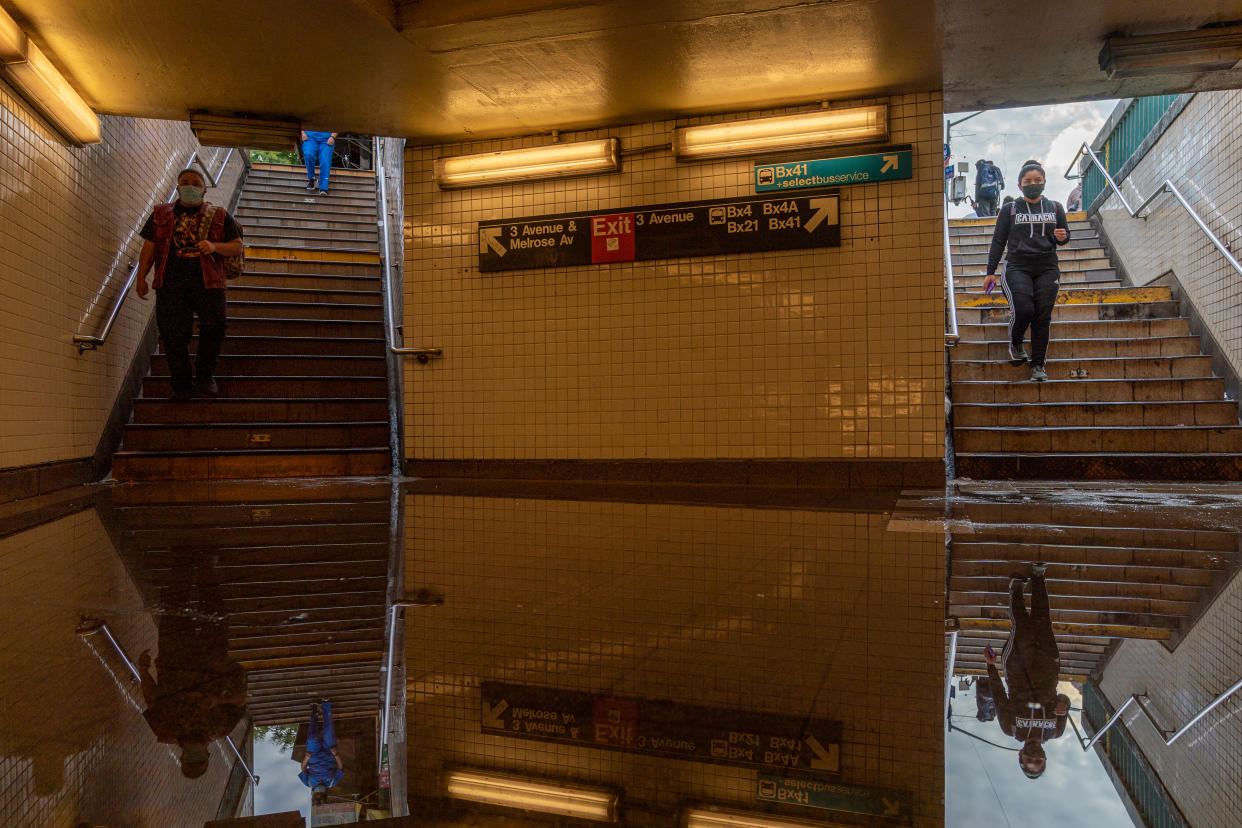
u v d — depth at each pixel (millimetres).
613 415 6059
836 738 1250
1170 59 4629
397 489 5480
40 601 2256
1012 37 4672
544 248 6176
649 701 1429
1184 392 6707
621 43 4684
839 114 5484
